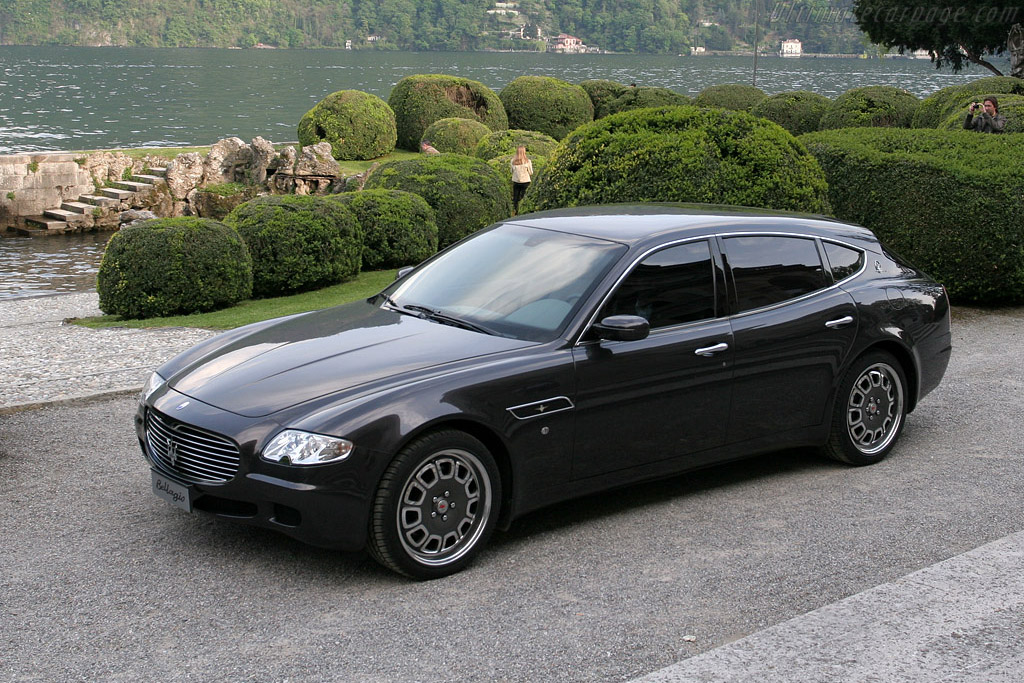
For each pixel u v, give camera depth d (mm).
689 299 5312
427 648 3850
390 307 5520
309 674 3646
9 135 55625
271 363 4852
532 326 4996
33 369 8719
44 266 21641
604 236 5430
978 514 5297
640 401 5062
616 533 5047
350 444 4262
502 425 4625
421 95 32781
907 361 6246
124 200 27969
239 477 4340
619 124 10836
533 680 3609
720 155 10320
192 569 4562
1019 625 4020
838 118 28156
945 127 19328
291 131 60969
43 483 5680
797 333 5594
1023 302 11586
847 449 5973
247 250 12961
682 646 3869
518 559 4730
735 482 5832
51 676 3623
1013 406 7383
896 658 3758
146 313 12250
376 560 4465
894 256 6445
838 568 4613
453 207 16688
